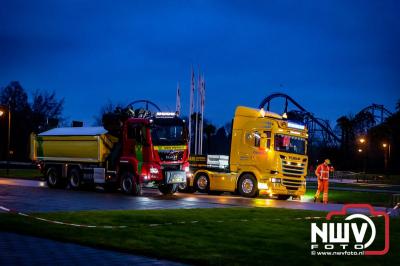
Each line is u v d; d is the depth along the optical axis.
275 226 14.34
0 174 46.47
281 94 59.28
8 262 9.13
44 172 30.95
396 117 89.31
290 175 26.91
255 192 26.98
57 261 9.34
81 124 33.69
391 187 46.66
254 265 9.21
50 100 90.06
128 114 27.61
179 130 26.77
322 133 89.25
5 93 86.50
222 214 17.02
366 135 86.62
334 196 30.48
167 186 27.59
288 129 26.95
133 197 24.84
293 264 9.41
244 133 27.59
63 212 16.94
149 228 13.49
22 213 16.41
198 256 9.90
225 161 28.66
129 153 26.64
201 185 29.05
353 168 87.62
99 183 28.06
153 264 9.35
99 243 11.02
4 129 85.19
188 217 15.99
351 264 9.60
